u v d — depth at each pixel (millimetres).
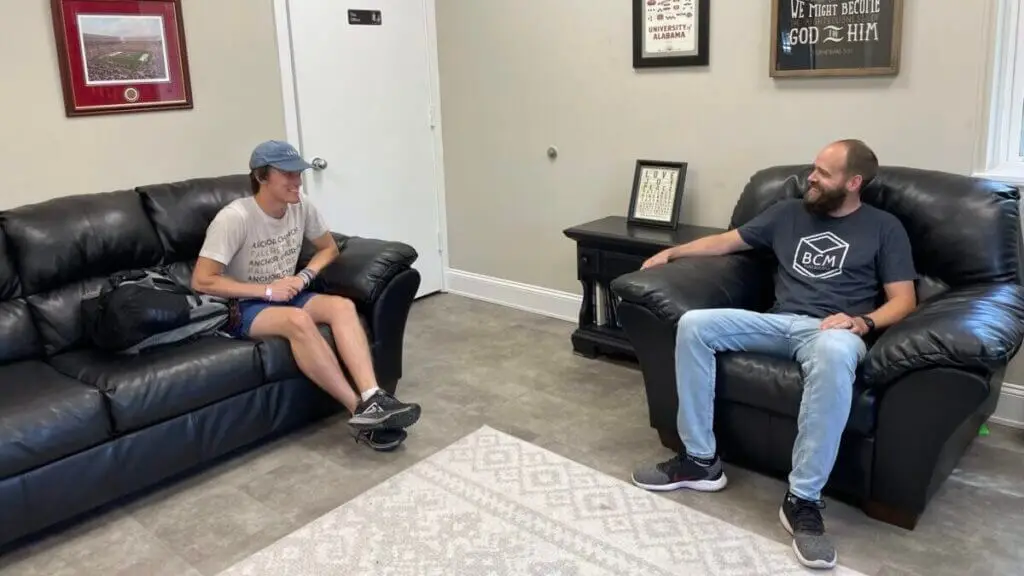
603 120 3611
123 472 2270
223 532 2205
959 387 1855
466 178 4285
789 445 2221
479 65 4035
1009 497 2240
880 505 2115
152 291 2527
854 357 2018
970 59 2559
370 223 4098
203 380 2402
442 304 4328
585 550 2053
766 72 3043
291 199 2760
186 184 3021
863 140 2852
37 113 2902
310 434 2799
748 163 3186
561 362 3404
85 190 3074
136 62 3135
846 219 2400
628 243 3146
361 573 1991
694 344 2260
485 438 2699
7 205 2873
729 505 2252
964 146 2635
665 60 3312
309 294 2879
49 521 2143
